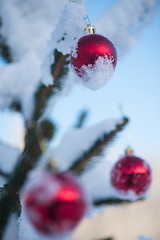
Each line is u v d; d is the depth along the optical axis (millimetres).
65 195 340
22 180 464
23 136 542
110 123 487
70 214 341
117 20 648
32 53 602
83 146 511
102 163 648
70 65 387
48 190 341
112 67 371
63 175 364
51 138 440
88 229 2436
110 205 578
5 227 443
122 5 659
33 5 584
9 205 453
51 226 345
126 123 477
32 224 355
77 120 744
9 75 569
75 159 507
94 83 372
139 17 659
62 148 525
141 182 476
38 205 340
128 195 485
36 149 453
